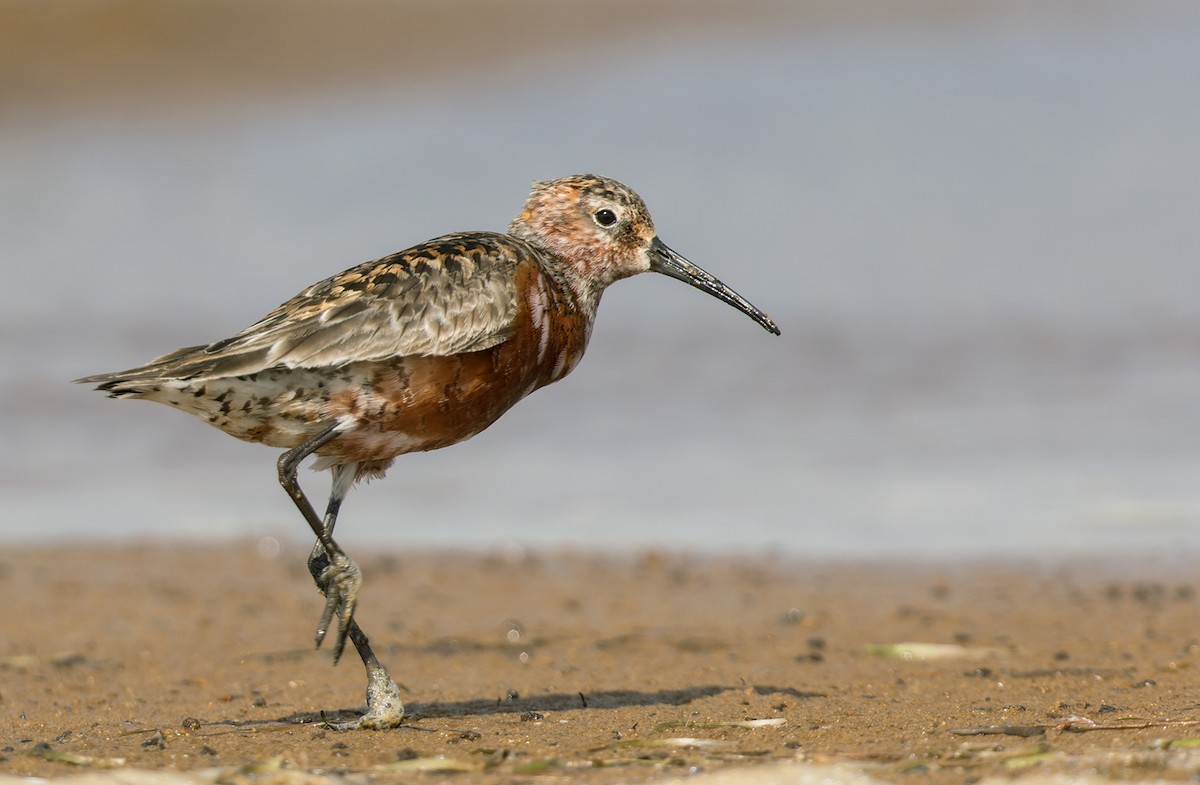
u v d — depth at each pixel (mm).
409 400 9180
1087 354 19203
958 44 33969
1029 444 16547
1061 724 8461
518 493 16156
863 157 26766
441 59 32812
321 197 25766
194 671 11125
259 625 12500
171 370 8711
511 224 10938
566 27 35031
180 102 30938
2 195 26531
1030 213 23969
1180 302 20547
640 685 10492
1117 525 14289
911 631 11891
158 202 25953
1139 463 15805
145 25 31812
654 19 35562
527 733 8867
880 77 31609
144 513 15781
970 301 21016
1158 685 9945
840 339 20094
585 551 14500
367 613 12789
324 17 33344
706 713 9445
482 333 9312
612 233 10828
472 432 9688
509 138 28406
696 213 24391
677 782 7336
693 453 16969
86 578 13812
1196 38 33438
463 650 11703
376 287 9172
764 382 18906
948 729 8492
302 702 10125
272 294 22172
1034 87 30391
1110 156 26156
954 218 23828
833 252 22750
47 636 12125
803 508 15273
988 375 18766
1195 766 7141
